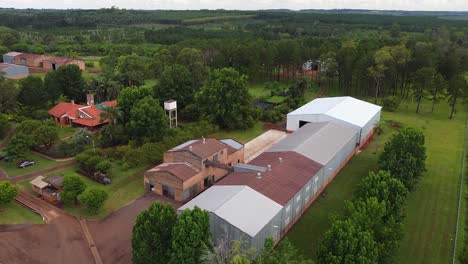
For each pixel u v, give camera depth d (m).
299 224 55.66
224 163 70.31
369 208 44.06
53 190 60.75
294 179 58.03
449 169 74.31
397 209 48.88
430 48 140.25
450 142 90.06
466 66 143.88
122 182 66.44
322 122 85.12
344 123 84.31
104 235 51.84
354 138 79.62
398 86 142.38
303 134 77.94
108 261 46.88
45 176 66.56
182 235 38.62
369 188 50.56
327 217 57.44
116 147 79.19
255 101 121.25
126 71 131.62
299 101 118.75
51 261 46.50
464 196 63.56
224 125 98.38
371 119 89.75
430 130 98.88
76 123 92.88
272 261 36.09
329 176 67.75
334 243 39.31
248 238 44.31
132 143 80.12
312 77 156.50
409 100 129.25
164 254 40.62
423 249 50.06
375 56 125.56
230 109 96.44
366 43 154.12
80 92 113.56
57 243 49.84
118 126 82.19
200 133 87.62
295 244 50.88
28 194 61.53
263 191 53.09
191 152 64.25
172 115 100.00
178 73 106.81
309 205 60.50
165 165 64.94
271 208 49.78
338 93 138.12
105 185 65.06
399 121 106.06
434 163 77.06
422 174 69.00
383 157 64.75
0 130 84.50
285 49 148.12
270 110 109.25
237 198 50.25
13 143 71.44
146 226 40.69
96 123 90.69
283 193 53.75
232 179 57.53
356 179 69.94
